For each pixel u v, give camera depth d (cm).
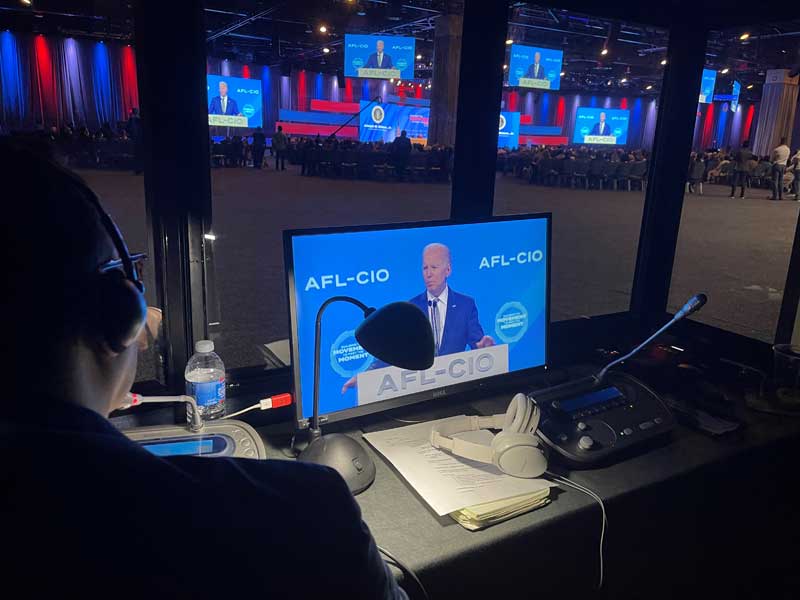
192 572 36
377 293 131
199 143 132
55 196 38
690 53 195
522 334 152
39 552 32
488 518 107
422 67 2295
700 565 142
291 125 2258
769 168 1430
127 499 35
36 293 37
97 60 1784
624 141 2345
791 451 146
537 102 2672
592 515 113
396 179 1364
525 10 1318
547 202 1080
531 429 121
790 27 1355
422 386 139
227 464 41
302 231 120
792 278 187
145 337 93
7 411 36
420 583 95
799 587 162
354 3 1380
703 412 149
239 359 312
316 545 41
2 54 1658
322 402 128
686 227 834
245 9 1270
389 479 119
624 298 466
